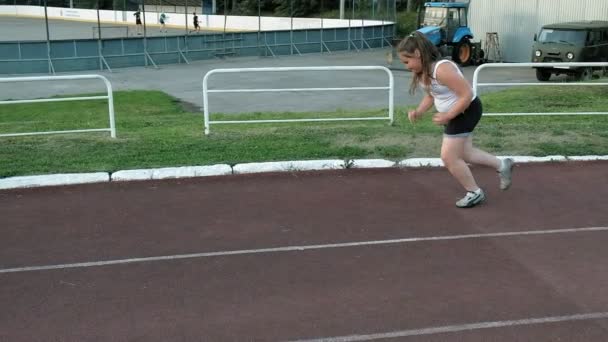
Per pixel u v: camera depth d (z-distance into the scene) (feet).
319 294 16.29
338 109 57.62
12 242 20.11
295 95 69.46
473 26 108.27
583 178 26.84
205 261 18.53
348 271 17.71
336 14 182.80
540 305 15.61
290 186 25.93
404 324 14.73
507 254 18.89
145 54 106.22
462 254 18.90
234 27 172.96
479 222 21.67
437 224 21.50
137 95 69.00
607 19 93.35
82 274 17.71
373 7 149.48
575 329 14.46
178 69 100.48
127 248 19.58
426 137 32.86
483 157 22.71
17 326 14.78
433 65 20.49
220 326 14.70
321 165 28.25
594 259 18.49
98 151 30.25
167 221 21.97
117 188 25.68
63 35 150.10
